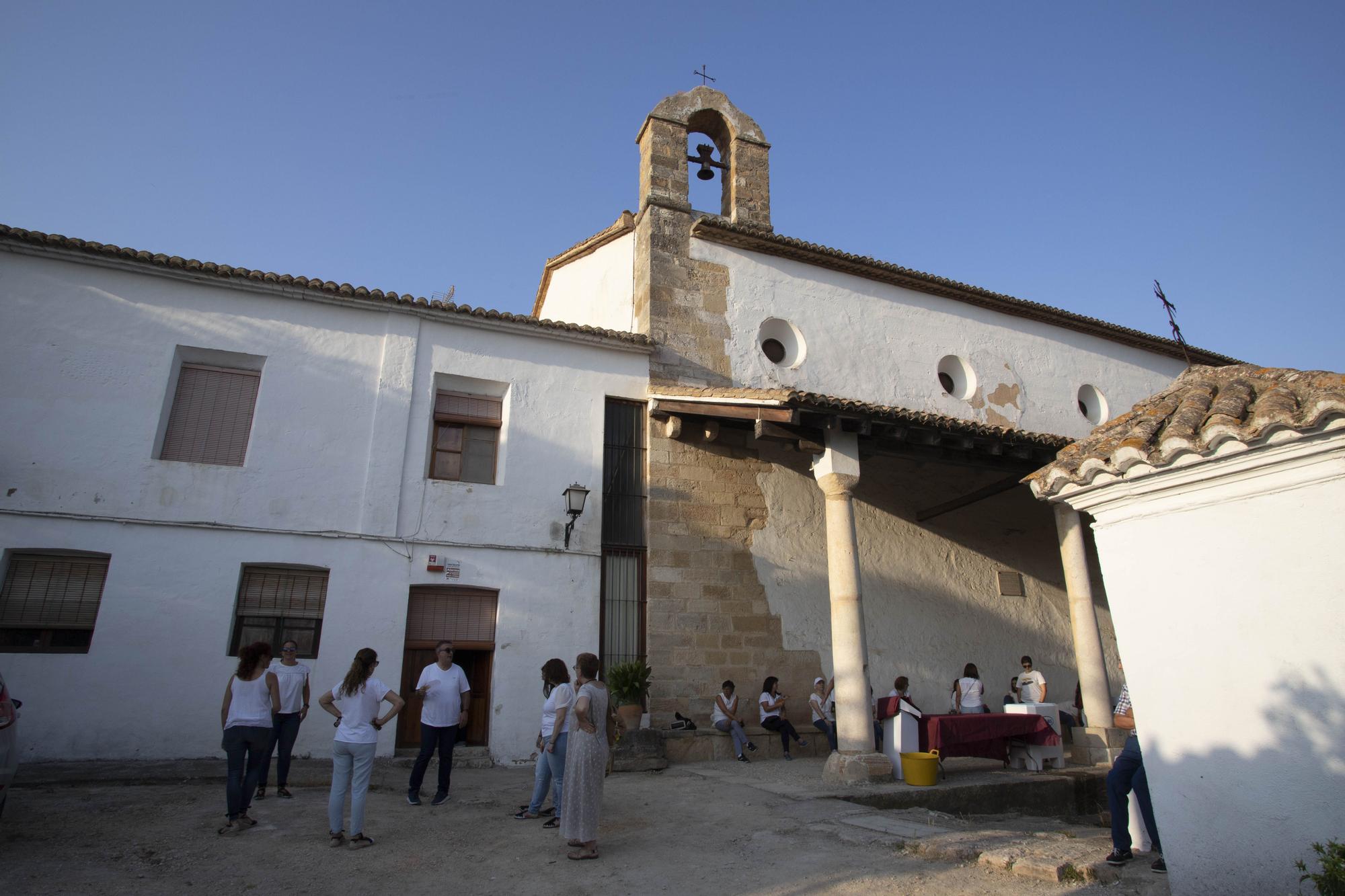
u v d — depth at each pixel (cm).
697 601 1281
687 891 562
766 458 1405
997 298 1759
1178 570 500
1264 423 439
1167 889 527
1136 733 586
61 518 1011
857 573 1092
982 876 588
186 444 1112
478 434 1269
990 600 1567
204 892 554
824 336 1552
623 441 1331
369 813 771
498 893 562
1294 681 441
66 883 556
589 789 647
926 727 1029
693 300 1445
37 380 1045
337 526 1125
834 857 643
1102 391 1891
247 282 1163
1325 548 438
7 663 960
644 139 1573
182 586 1038
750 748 1193
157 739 981
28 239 1066
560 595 1209
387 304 1227
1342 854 388
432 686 848
